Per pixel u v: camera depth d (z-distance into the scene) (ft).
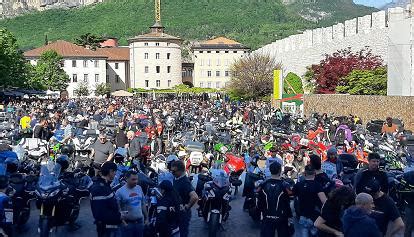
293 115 140.46
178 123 108.88
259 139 72.13
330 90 161.99
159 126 83.56
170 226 29.12
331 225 24.75
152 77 409.90
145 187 36.58
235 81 252.83
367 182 28.94
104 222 28.76
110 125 91.35
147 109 145.89
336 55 172.76
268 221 29.73
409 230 31.86
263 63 247.91
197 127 89.45
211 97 344.49
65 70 370.32
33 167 48.80
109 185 29.27
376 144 62.59
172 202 29.27
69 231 40.19
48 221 34.86
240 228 41.22
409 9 145.28
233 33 630.33
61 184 36.58
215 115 123.13
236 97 251.80
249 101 231.50
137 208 28.89
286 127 92.89
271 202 29.71
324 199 28.66
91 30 653.71
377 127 90.58
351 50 177.88
